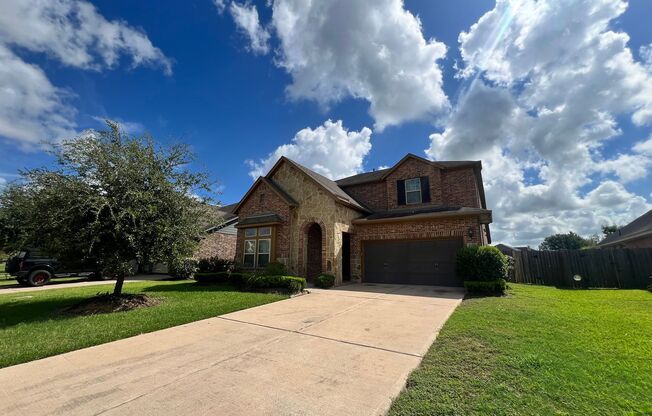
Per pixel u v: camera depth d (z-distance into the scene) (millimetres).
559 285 15391
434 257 14055
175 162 9734
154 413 3012
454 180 16500
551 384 3459
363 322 6680
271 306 8781
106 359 4598
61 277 19812
